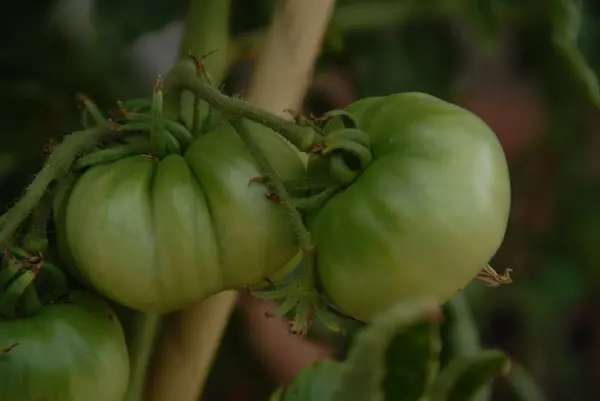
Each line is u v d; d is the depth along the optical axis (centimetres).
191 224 55
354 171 55
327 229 55
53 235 58
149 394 62
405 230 54
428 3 82
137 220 55
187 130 57
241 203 55
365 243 54
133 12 75
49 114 85
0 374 55
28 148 84
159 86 56
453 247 54
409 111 56
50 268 57
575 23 65
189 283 56
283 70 62
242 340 101
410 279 54
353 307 55
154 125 56
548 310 135
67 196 56
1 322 55
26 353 55
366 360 49
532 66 92
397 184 54
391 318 49
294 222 54
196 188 55
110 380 56
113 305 61
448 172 54
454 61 89
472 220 54
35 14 84
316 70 85
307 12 62
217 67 62
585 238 132
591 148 124
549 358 145
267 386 105
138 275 55
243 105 55
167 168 56
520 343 148
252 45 64
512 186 131
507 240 133
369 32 87
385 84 87
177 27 96
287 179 56
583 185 130
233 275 56
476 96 129
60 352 55
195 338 61
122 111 57
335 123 57
